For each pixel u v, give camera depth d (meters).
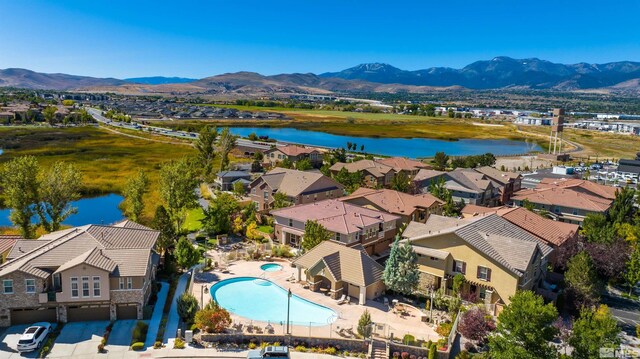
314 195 89.31
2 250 53.06
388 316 48.75
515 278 48.59
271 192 89.38
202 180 121.94
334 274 52.34
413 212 77.56
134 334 42.06
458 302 48.84
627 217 81.06
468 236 52.53
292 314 48.81
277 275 58.72
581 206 81.94
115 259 46.12
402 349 42.09
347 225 66.44
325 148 186.50
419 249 54.97
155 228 59.38
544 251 56.41
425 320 48.00
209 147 130.75
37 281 43.22
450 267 53.38
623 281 59.50
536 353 35.44
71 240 48.03
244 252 66.69
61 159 144.88
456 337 44.91
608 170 155.38
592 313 38.59
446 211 86.31
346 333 44.19
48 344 40.41
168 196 74.56
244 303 51.03
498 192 103.69
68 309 44.53
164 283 54.97
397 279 50.94
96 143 183.12
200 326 43.53
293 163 140.62
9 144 170.38
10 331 42.62
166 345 41.66
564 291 51.41
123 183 115.44
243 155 172.88
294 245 71.25
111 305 45.09
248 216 81.31
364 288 51.06
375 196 82.56
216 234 74.88
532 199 87.19
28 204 63.81
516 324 35.53
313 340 42.88
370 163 121.25
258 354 39.62
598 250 59.69
